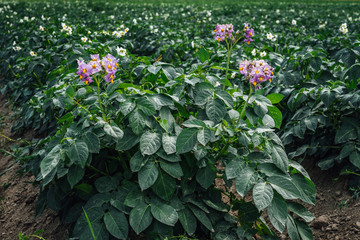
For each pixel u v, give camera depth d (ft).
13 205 11.02
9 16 38.40
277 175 6.84
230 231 7.64
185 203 7.67
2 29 32.65
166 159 7.13
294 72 12.75
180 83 8.44
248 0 85.20
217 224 7.79
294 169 7.61
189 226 7.31
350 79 10.43
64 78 11.70
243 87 13.98
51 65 17.66
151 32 23.13
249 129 7.42
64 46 18.08
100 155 7.94
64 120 8.02
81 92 8.27
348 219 8.96
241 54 15.96
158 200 7.34
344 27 17.12
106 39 22.21
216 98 7.98
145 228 6.79
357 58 12.28
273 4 62.64
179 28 28.84
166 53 19.74
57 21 28.25
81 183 8.16
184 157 7.88
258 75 7.29
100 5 52.06
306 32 26.68
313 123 10.70
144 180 6.98
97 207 7.21
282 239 8.84
